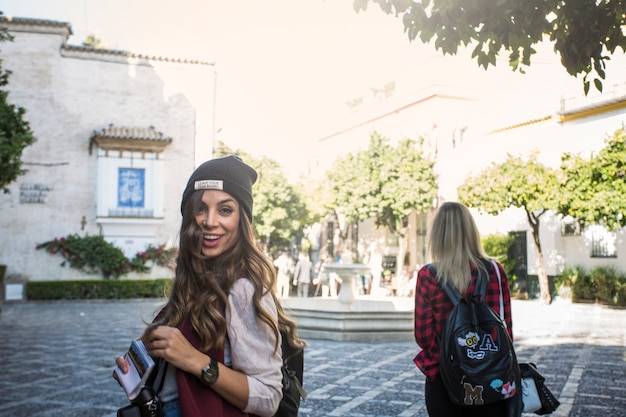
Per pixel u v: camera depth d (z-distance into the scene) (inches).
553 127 848.9
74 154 986.7
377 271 844.6
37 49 984.9
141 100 1024.2
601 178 668.1
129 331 529.3
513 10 158.4
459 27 165.3
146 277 986.7
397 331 461.7
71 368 341.1
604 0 157.2
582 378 301.0
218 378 61.6
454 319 111.3
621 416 223.5
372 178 1010.1
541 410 122.0
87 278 966.4
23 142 488.1
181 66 1043.3
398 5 169.2
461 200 834.2
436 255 121.7
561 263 844.0
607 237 781.9
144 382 63.9
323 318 464.8
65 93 991.0
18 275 946.7
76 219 978.7
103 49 1006.4
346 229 1332.4
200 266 69.7
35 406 246.5
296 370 76.4
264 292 68.8
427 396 119.9
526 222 900.0
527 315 641.6
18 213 956.0
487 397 106.1
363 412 236.2
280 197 1055.0
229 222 71.6
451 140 1061.8
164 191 1017.5
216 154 1063.0
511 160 781.3
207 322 64.6
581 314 652.7
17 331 528.4
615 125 754.8
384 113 1257.4
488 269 120.9
